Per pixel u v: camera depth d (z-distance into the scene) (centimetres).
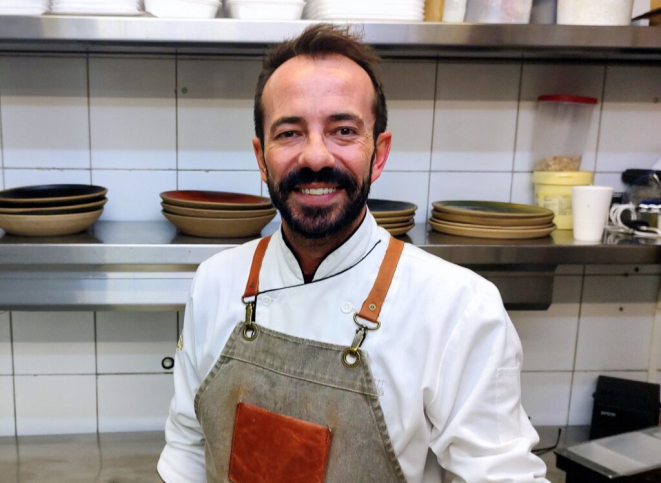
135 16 115
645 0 151
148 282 129
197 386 91
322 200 70
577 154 159
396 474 73
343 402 73
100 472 141
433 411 73
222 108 149
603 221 135
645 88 157
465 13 129
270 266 83
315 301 77
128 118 147
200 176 152
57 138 147
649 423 150
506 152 157
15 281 127
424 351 74
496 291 78
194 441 92
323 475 72
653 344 167
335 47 72
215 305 87
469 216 134
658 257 132
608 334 168
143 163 150
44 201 121
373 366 74
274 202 74
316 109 68
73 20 112
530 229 133
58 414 158
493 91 154
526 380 168
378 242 80
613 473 108
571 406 169
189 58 145
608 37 120
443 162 157
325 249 77
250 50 135
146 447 153
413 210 136
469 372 74
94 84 145
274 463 75
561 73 154
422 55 146
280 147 71
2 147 146
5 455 147
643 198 150
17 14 111
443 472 84
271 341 78
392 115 153
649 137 160
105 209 151
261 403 76
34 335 153
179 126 149
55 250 118
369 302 75
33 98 145
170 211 130
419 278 76
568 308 166
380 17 118
